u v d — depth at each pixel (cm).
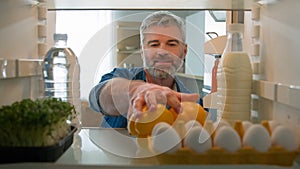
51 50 109
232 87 92
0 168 54
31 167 55
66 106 70
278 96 78
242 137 59
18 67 86
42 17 112
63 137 67
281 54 81
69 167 56
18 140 57
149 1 109
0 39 77
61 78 108
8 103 82
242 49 98
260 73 98
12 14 87
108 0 108
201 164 57
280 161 58
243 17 115
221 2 107
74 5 113
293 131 60
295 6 72
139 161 63
